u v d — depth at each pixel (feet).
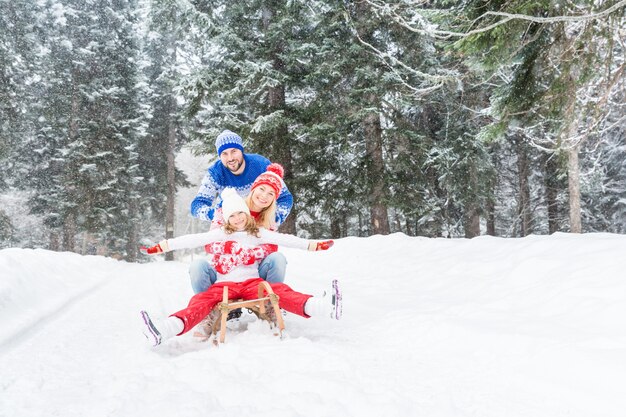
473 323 10.68
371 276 21.34
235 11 48.39
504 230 85.56
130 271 34.71
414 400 6.95
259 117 43.93
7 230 73.61
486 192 56.65
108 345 10.52
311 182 54.49
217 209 12.71
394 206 49.90
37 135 80.12
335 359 8.45
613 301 10.37
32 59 70.95
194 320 10.13
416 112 57.77
